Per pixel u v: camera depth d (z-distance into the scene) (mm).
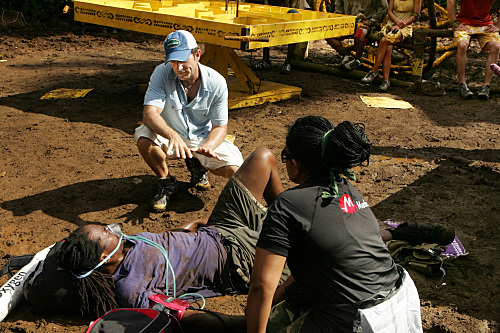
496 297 3330
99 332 2512
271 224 2229
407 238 3447
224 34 6000
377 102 7750
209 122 4457
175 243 3123
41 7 12961
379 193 4785
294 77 9117
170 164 5434
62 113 6887
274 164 3473
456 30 8000
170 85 4160
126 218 4297
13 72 8984
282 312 2502
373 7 8914
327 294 2254
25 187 4793
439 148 5953
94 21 7211
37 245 3863
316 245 2217
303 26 6676
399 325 2287
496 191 4828
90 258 2805
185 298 3188
